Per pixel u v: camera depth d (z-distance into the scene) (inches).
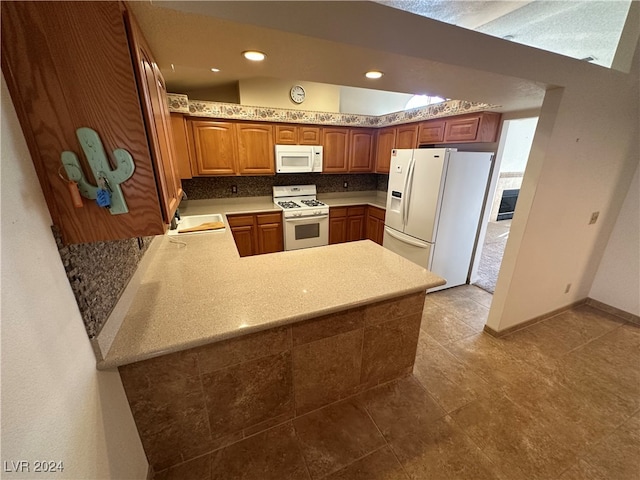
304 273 66.0
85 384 34.2
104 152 31.5
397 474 52.9
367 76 59.9
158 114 42.5
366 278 63.8
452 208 114.5
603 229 100.8
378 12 42.7
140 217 34.9
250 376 54.6
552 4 75.7
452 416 64.6
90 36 28.0
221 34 39.7
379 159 162.1
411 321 69.3
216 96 135.6
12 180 25.7
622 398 69.7
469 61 52.3
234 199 153.2
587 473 53.2
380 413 65.2
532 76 60.3
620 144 86.9
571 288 105.7
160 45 43.0
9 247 24.3
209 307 51.5
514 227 82.9
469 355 85.0
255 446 57.5
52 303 29.4
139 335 43.5
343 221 163.9
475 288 131.5
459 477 52.6
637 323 101.1
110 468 37.9
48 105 28.6
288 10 38.0
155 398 47.9
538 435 60.4
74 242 33.4
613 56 79.3
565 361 82.5
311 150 146.8
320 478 52.2
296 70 55.8
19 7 25.6
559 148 74.0
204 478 52.0
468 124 109.8
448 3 72.7
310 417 63.8
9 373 22.8
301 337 56.9
